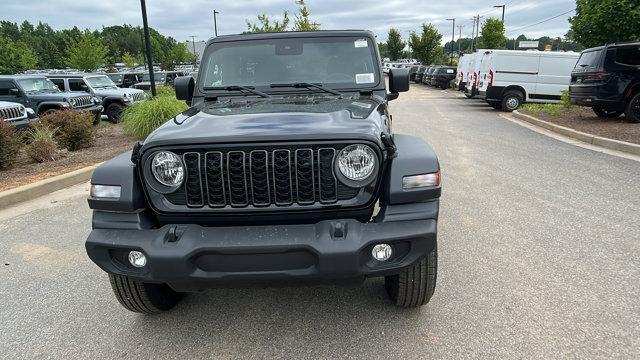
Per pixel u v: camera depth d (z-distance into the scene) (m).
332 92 3.95
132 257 2.75
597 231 4.78
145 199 2.86
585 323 3.16
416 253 2.72
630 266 3.98
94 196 2.84
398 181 2.73
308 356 2.93
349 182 2.69
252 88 4.02
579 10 17.69
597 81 12.00
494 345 2.96
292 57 4.12
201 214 2.76
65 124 10.34
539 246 4.43
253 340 3.12
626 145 8.99
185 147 2.68
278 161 2.68
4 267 4.39
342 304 3.52
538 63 18.20
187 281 2.65
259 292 3.76
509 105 18.41
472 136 11.40
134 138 12.15
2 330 3.34
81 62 45.03
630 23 15.73
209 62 4.19
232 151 2.68
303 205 2.72
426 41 62.53
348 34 4.19
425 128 13.05
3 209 6.29
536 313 3.29
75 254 4.66
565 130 11.41
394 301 3.36
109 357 3.00
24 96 14.26
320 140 2.66
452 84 35.53
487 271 3.94
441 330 3.14
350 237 2.60
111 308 3.61
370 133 2.70
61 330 3.33
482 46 50.31
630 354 2.82
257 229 2.68
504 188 6.45
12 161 8.57
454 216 5.33
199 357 2.97
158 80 26.25
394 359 2.87
